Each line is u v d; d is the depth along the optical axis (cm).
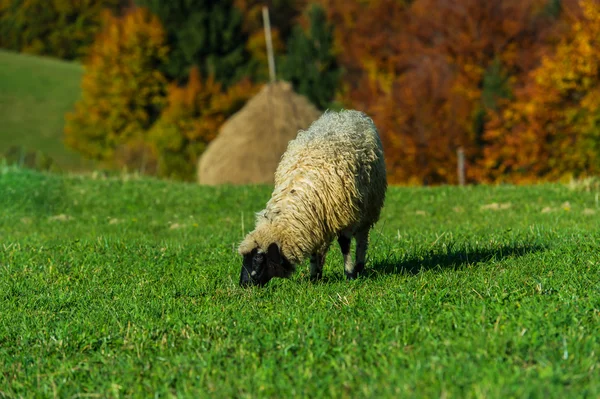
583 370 493
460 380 480
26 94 6425
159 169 4816
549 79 3581
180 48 5541
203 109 5012
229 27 5644
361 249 946
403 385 477
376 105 4266
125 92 5366
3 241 1328
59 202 1928
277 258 827
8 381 607
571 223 1273
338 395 491
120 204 1919
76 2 8050
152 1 5575
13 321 780
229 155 3341
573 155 3616
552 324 584
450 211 1688
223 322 699
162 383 558
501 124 3894
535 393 444
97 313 782
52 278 980
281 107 3406
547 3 4966
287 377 528
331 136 871
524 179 3734
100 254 1128
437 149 3925
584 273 779
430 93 4022
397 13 5081
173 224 1655
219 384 532
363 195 887
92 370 609
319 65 5259
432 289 764
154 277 962
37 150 5594
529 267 842
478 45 4300
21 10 8156
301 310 715
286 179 866
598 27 3519
